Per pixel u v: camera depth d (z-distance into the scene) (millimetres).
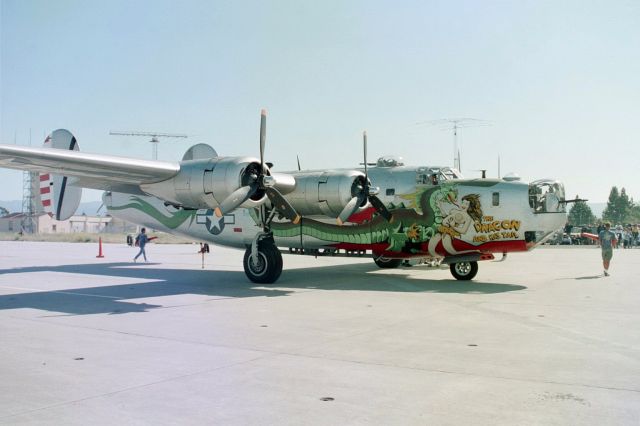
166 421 4734
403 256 15758
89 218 95125
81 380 5949
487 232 14680
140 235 24562
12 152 11422
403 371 6258
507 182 14727
